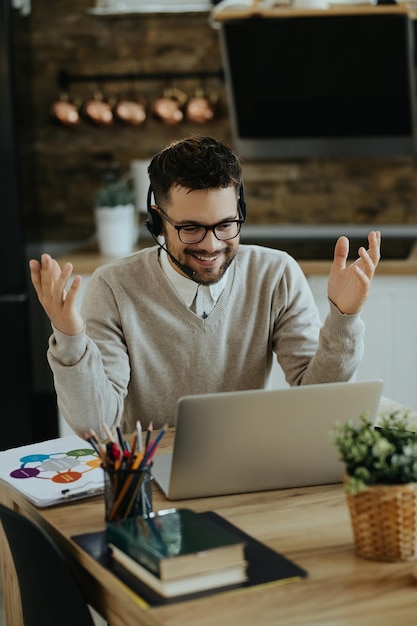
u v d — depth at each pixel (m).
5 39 4.17
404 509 1.67
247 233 4.93
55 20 4.86
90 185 5.00
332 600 1.56
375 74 4.42
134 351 2.45
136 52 4.86
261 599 1.56
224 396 1.88
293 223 4.92
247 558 1.69
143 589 1.58
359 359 2.33
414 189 4.81
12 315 4.33
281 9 4.22
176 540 1.62
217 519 1.85
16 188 4.26
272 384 4.16
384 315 4.13
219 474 1.97
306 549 1.75
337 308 2.27
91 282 2.51
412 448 1.68
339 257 2.24
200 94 4.82
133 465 1.83
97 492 2.01
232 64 4.46
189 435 1.90
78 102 4.91
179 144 2.25
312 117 4.63
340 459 1.72
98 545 1.76
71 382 2.17
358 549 1.72
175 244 2.28
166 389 2.49
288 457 1.99
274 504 1.95
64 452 2.22
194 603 1.54
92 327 2.43
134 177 4.65
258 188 4.90
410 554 1.70
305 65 4.43
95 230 5.04
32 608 1.95
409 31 4.24
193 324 2.46
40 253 4.99
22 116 4.43
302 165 4.85
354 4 4.26
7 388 4.39
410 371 4.16
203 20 4.79
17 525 1.82
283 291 2.54
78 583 1.84
